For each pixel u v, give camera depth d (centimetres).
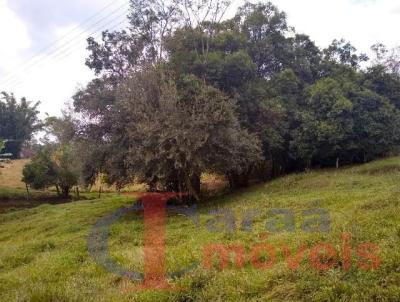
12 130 5359
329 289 543
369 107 2373
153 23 2283
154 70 1920
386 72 2673
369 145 2395
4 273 1010
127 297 683
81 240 1273
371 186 1538
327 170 2281
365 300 509
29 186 3306
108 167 1950
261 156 2138
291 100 2402
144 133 1672
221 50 2259
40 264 983
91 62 2266
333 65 2719
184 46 2186
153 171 1733
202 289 658
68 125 2028
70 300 704
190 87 1862
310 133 2298
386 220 792
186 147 1630
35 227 1850
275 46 2552
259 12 2489
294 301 559
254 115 2197
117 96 1884
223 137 1723
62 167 3144
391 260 577
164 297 655
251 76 2203
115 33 2280
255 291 613
